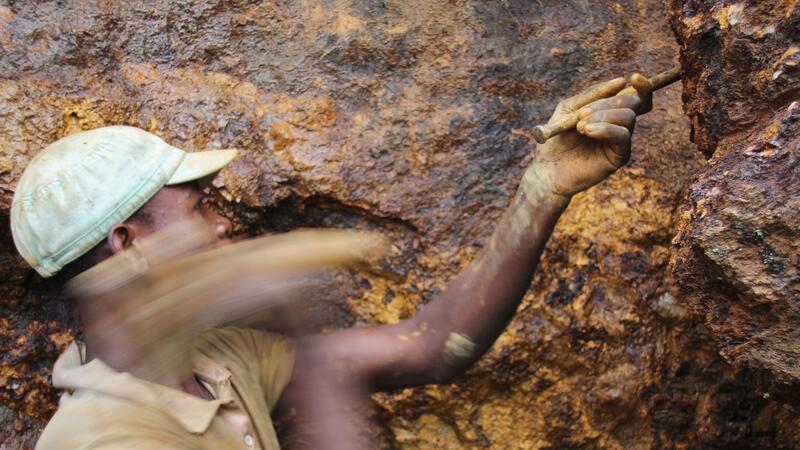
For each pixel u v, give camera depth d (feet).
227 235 5.60
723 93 5.96
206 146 7.91
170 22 8.22
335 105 8.21
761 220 5.26
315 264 5.00
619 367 7.95
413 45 8.39
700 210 5.56
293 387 6.01
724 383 8.07
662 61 8.58
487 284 5.84
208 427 5.03
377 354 5.99
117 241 5.03
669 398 8.05
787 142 5.34
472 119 8.20
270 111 8.11
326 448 5.97
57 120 7.68
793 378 5.38
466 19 8.48
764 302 5.32
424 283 7.93
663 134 8.30
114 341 5.07
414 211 7.97
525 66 8.41
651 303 7.98
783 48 5.63
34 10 7.99
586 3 8.69
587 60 8.51
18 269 7.73
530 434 7.98
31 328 7.93
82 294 5.05
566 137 5.72
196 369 5.37
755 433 8.14
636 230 8.02
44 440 4.83
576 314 7.91
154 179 5.11
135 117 7.92
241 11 8.35
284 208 8.08
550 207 5.70
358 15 8.45
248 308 5.12
